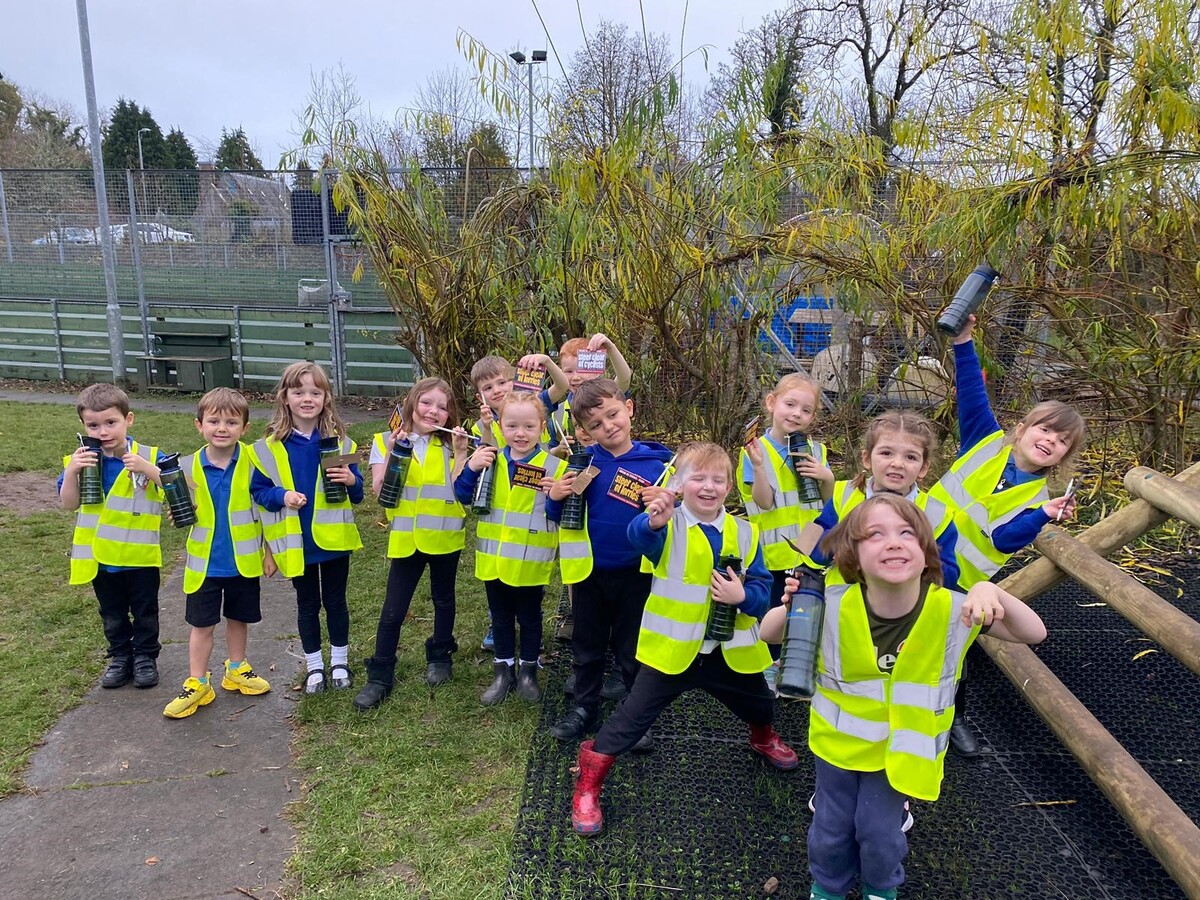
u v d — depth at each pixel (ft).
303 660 13.25
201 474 11.37
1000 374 18.01
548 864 8.25
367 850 8.56
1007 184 14.96
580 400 9.91
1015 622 6.66
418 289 20.90
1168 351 16.05
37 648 13.21
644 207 16.66
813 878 7.40
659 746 10.35
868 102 19.38
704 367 18.84
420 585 16.15
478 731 10.85
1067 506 8.64
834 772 7.07
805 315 20.22
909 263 17.38
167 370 39.75
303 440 11.78
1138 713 11.00
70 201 41.47
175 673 12.70
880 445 9.14
